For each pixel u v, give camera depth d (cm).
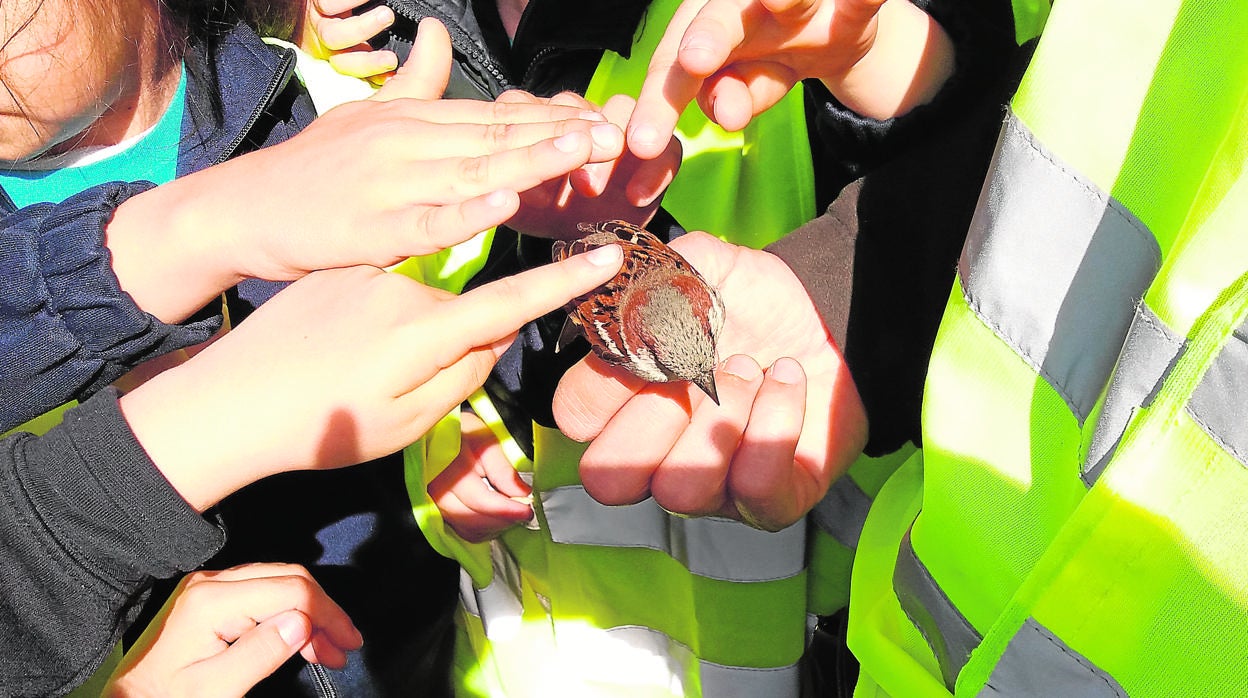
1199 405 46
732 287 70
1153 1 50
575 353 80
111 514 56
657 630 83
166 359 71
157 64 70
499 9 88
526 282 57
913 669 58
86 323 60
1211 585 47
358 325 57
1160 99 50
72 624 57
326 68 82
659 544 80
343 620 67
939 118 70
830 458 68
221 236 60
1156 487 47
